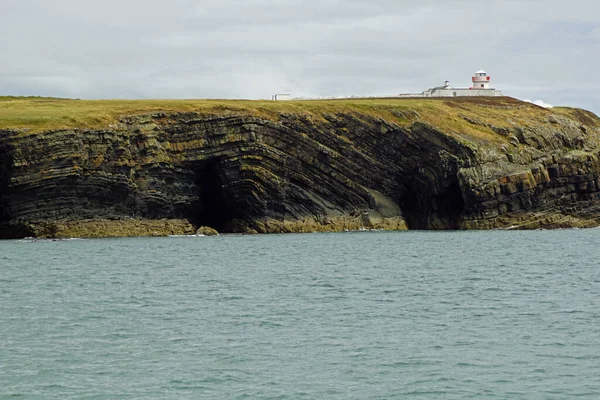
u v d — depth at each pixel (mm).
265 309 54281
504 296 60125
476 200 143875
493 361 40469
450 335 46094
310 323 49469
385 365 39844
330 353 42062
